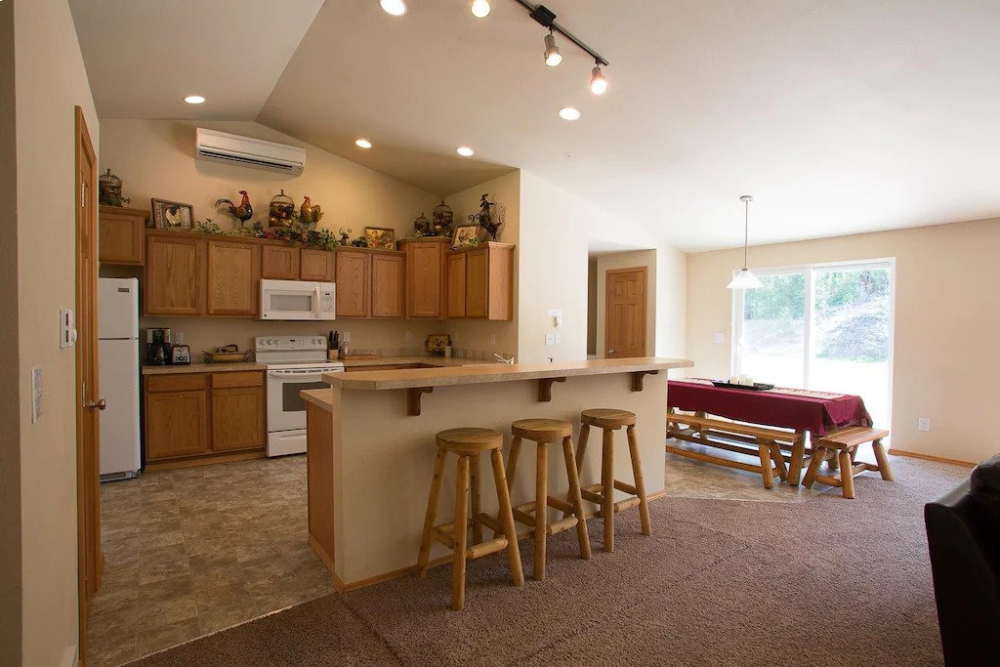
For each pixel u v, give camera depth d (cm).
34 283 115
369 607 220
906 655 191
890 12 238
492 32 302
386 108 419
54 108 138
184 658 187
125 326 396
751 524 314
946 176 379
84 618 180
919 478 413
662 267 624
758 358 604
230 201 495
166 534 297
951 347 461
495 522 253
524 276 501
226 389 448
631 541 288
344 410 233
